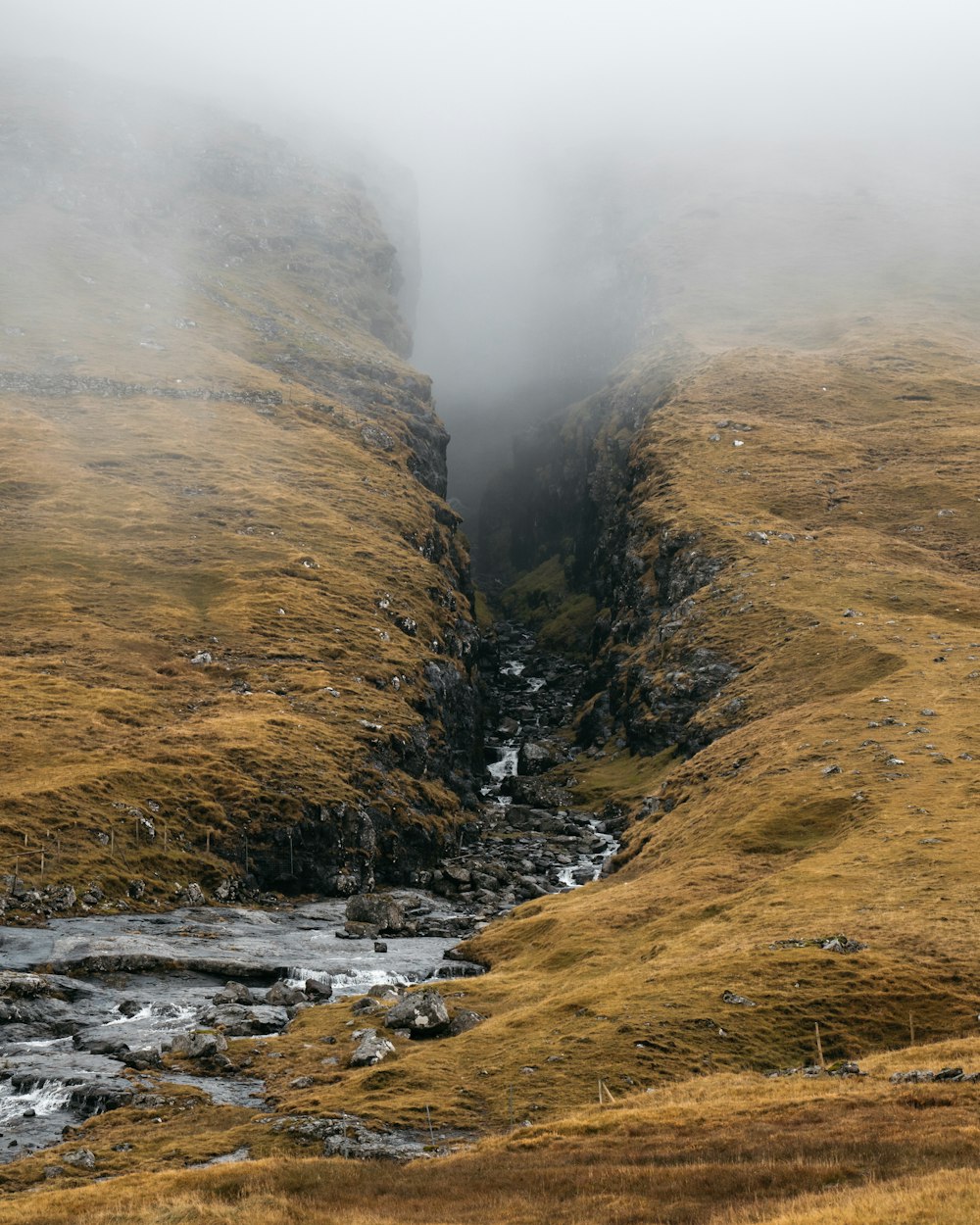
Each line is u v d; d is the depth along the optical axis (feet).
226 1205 132.16
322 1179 142.41
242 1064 211.82
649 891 314.96
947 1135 125.80
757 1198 116.06
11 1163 161.89
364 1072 194.70
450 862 481.05
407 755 527.81
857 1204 103.04
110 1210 135.03
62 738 430.20
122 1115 182.29
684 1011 200.95
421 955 316.60
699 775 443.32
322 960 302.66
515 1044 202.08
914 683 442.91
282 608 612.70
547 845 524.11
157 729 460.14
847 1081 159.22
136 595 602.85
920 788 329.11
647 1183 125.70
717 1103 155.33
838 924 235.40
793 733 422.00
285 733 476.54
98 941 290.76
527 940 307.99
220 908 363.15
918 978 204.44
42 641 530.68
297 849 417.49
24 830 347.97
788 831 329.11
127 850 365.40
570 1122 154.81
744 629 590.96
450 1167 142.61
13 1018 234.17
